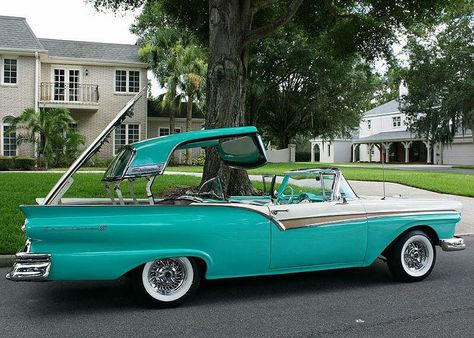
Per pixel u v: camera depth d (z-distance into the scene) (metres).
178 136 5.43
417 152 51.97
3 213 9.70
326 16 14.91
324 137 41.47
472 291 5.81
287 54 31.67
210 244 5.15
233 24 10.63
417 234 6.25
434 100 34.59
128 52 31.38
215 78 10.65
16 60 27.34
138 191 12.79
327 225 5.70
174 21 15.90
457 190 15.91
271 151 40.88
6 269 7.05
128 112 5.93
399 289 5.90
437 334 4.34
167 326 4.56
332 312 4.98
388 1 13.61
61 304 5.30
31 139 25.23
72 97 29.39
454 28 32.72
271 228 5.42
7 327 4.55
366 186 17.47
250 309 5.09
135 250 4.89
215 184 6.50
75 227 4.67
